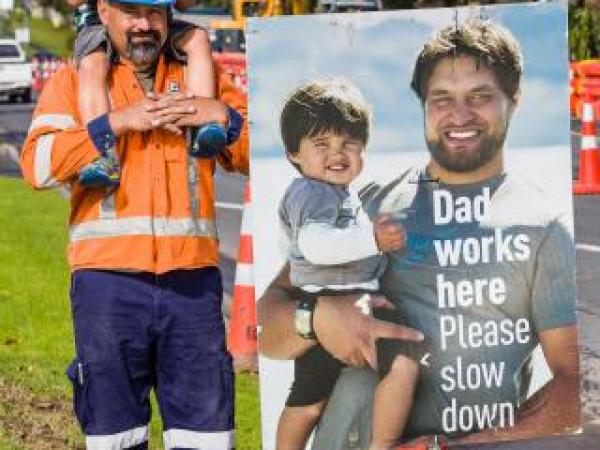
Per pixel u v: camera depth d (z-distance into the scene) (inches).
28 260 489.1
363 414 220.8
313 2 1822.1
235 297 346.9
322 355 219.8
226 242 560.1
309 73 215.3
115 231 208.2
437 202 218.8
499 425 223.0
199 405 213.2
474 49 217.3
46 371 334.3
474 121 218.1
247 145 217.0
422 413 221.3
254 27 213.6
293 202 217.2
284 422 220.8
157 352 213.3
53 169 205.2
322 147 216.1
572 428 223.8
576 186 685.9
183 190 209.5
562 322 221.9
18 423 289.6
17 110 1640.0
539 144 219.6
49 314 399.9
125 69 210.4
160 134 208.8
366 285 219.0
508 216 220.1
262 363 219.9
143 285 209.3
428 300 219.8
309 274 218.2
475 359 221.1
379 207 218.2
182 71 212.7
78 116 209.5
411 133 217.6
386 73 216.2
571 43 1648.6
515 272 220.7
